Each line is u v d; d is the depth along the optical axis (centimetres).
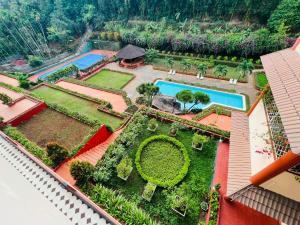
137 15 5231
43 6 5162
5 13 4369
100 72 3644
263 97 1255
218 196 1140
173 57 3816
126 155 1429
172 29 4438
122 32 4572
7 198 1116
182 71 3316
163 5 4741
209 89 2808
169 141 1552
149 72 3478
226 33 3794
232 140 1270
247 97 2567
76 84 2930
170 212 1098
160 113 1847
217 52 3572
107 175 1232
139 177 1293
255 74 3000
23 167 1305
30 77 3822
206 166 1367
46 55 4638
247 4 3784
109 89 2658
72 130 1622
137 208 1055
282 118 787
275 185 880
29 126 1698
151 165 1377
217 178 1284
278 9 3488
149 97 2388
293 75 989
